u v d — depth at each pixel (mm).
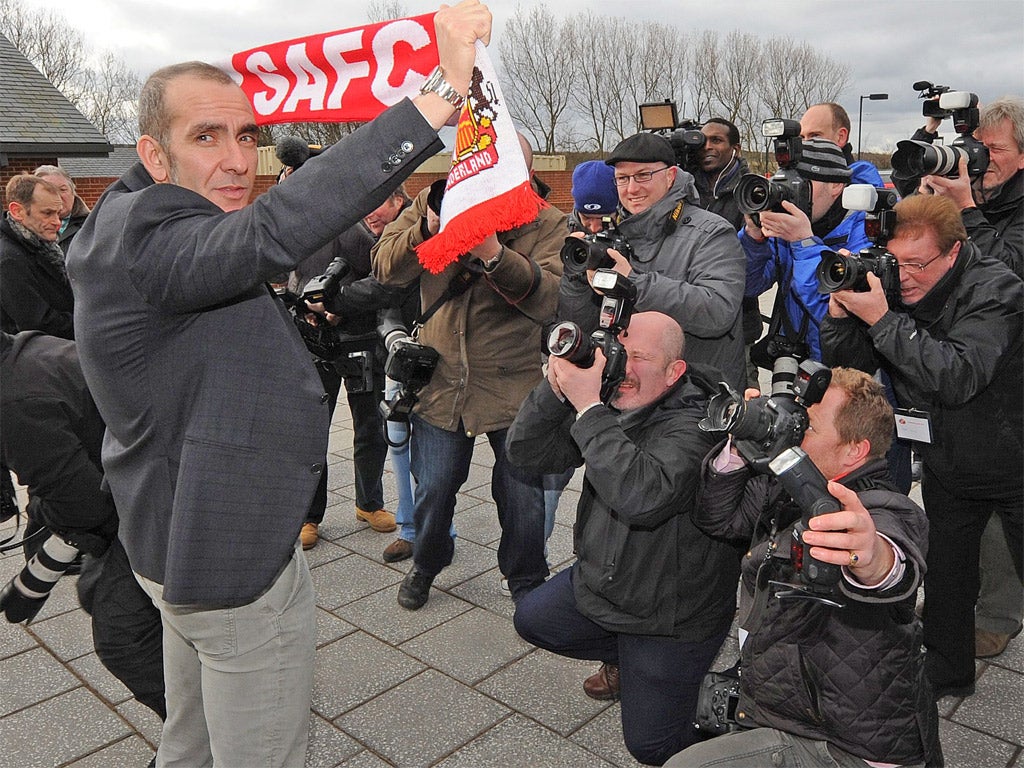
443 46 1491
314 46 1930
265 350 1687
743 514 2000
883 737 1643
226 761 1833
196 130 1627
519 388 3258
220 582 1659
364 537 4281
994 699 2777
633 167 2967
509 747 2627
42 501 2184
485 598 3600
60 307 4527
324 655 3178
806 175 2879
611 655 2617
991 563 2961
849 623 1630
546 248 3215
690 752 1783
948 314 2459
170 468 1693
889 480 1812
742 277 2920
